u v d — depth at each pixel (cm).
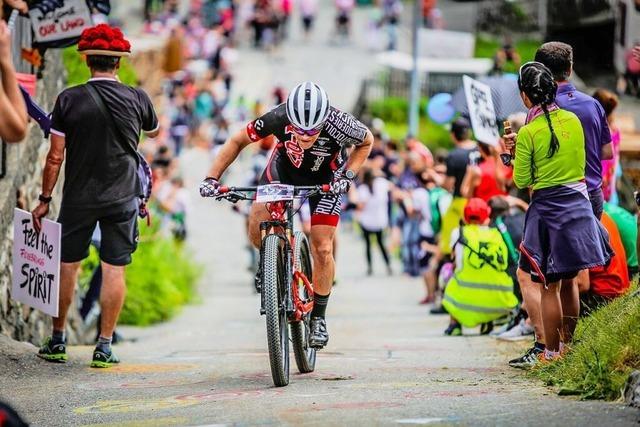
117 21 10150
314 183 1988
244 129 1938
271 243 1866
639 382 1545
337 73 11875
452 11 12019
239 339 2884
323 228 1952
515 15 7100
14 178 2505
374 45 13162
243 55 12631
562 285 2005
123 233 2205
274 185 1895
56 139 2159
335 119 1894
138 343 2908
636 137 3203
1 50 1387
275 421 1538
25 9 1783
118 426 1581
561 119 1919
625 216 2341
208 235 6575
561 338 1975
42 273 2155
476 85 2822
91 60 2181
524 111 3061
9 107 1384
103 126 2164
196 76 10306
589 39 3447
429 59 9062
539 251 1930
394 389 1803
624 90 3344
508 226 2792
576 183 1916
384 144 5697
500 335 2711
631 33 3275
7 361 2148
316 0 15325
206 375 2059
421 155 4519
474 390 1767
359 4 15800
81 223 2184
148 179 2317
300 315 1958
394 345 2630
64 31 2533
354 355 2392
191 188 7806
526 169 1923
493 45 9112
